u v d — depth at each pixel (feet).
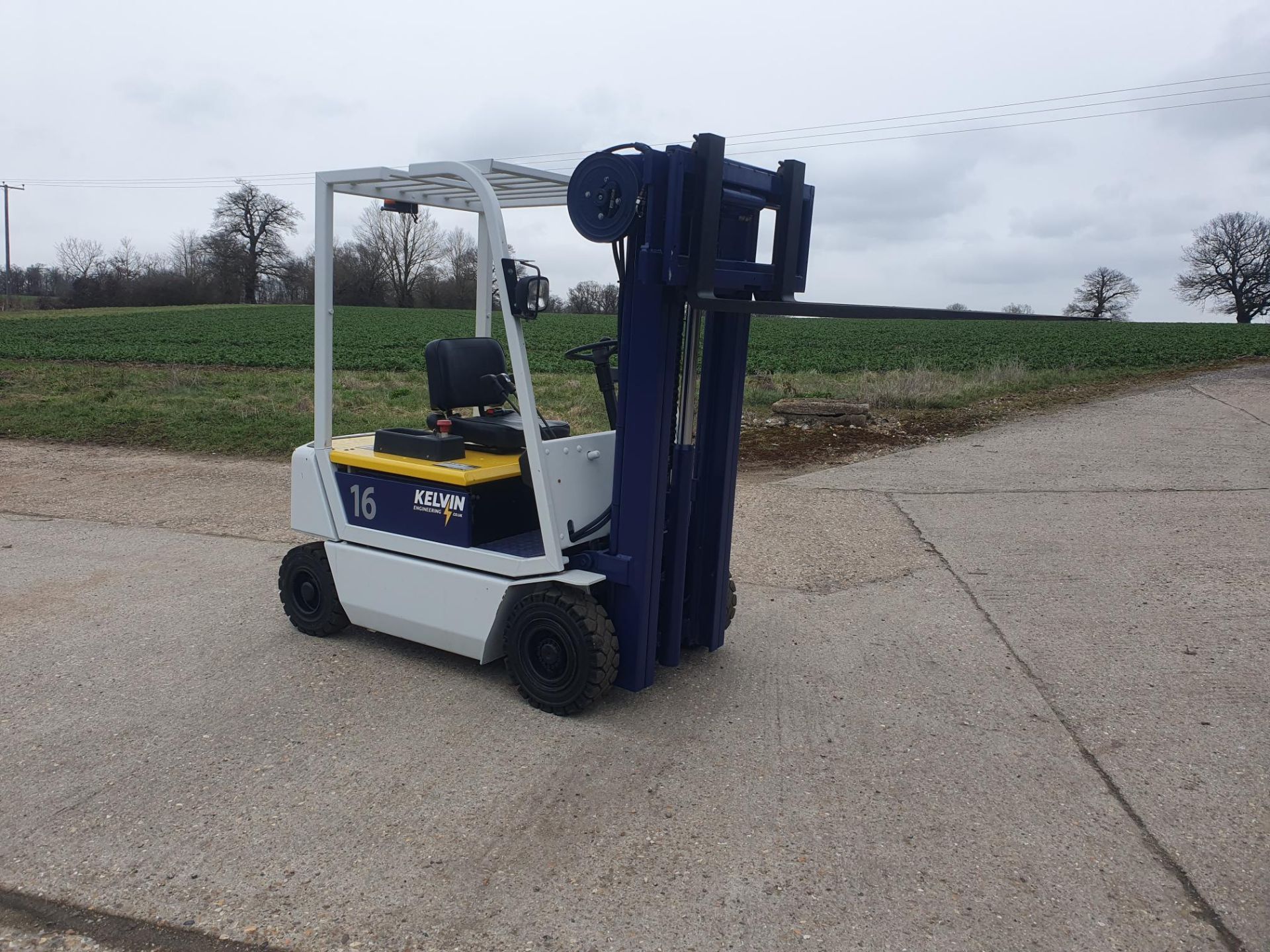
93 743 13.66
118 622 19.06
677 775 12.78
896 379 53.21
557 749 13.51
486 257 17.93
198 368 85.66
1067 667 16.66
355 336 130.72
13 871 10.54
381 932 9.52
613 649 14.29
